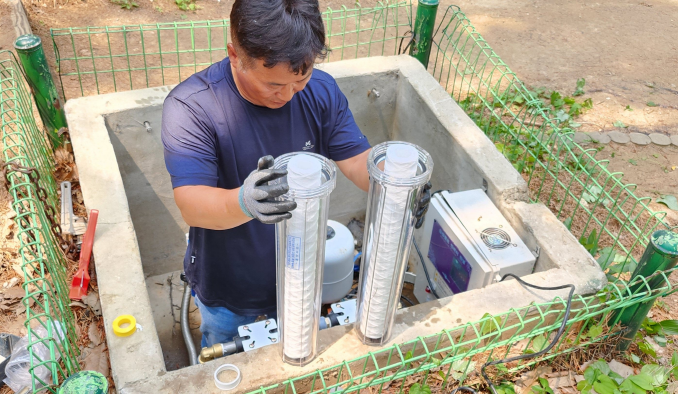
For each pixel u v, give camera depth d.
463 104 4.18
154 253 3.79
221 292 2.48
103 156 2.72
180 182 1.84
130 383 1.79
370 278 1.74
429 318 2.08
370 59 3.57
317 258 1.59
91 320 2.45
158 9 5.96
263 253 2.34
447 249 2.69
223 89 1.96
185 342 3.24
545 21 6.66
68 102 3.05
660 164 4.46
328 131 2.21
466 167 2.98
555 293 2.21
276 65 1.65
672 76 5.72
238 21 1.62
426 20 3.73
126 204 2.47
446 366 2.10
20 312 2.67
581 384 2.16
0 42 4.78
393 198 1.51
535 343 2.18
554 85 5.44
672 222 3.82
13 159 2.27
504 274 2.45
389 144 1.54
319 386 1.96
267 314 2.59
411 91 3.43
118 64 5.01
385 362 2.04
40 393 2.13
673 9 7.11
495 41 6.20
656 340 2.54
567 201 3.83
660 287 2.18
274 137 2.09
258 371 1.85
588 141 4.62
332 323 2.09
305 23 1.61
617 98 5.29
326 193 1.42
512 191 2.71
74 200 3.10
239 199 1.47
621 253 3.48
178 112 1.91
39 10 5.60
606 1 7.21
